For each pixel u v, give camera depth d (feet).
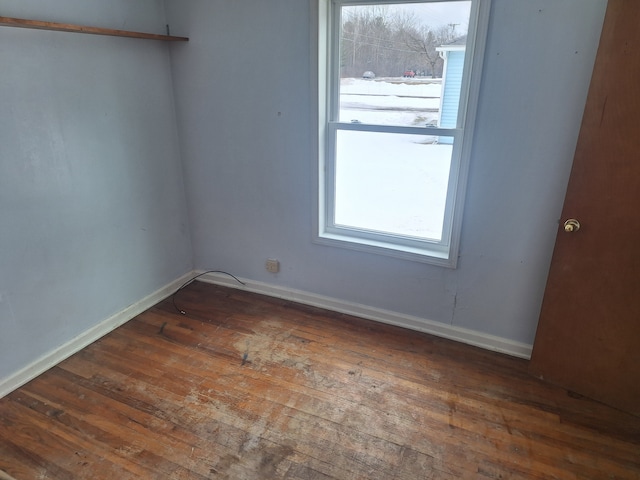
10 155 6.51
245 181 9.39
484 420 6.56
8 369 7.05
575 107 6.31
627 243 5.96
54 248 7.43
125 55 8.05
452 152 7.59
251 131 8.87
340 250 9.04
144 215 9.18
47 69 6.79
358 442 6.16
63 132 7.21
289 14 7.66
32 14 6.45
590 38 5.94
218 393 7.09
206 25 8.40
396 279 8.72
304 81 7.99
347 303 9.41
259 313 9.48
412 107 7.65
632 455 5.96
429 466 5.80
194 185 9.99
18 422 6.47
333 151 8.59
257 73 8.34
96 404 6.84
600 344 6.61
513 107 6.67
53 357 7.70
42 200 7.09
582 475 5.68
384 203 8.56
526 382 7.37
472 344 8.41
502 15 6.27
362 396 7.04
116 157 8.27
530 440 6.21
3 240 6.64
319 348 8.27
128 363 7.80
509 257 7.56
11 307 6.93
